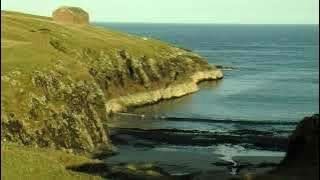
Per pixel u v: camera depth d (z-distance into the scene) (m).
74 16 181.62
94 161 60.16
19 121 72.06
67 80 88.19
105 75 127.69
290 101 133.88
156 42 173.25
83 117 84.12
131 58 140.88
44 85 82.62
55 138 75.69
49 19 176.25
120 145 85.31
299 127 62.34
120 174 58.47
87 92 91.25
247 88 158.50
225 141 88.19
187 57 175.00
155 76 142.62
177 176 61.66
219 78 181.12
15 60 86.00
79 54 129.12
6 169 44.31
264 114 115.12
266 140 89.00
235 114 115.31
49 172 46.47
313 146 59.00
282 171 55.59
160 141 87.81
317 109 122.06
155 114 115.62
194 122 105.12
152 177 59.19
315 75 196.12
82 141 79.69
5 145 53.03
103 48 138.25
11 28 125.81
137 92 132.62
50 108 78.31
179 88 144.75
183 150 82.06
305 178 51.34
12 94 75.44
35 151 55.25
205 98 139.75
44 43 119.06
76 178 46.94
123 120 107.12
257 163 74.31
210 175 63.66
